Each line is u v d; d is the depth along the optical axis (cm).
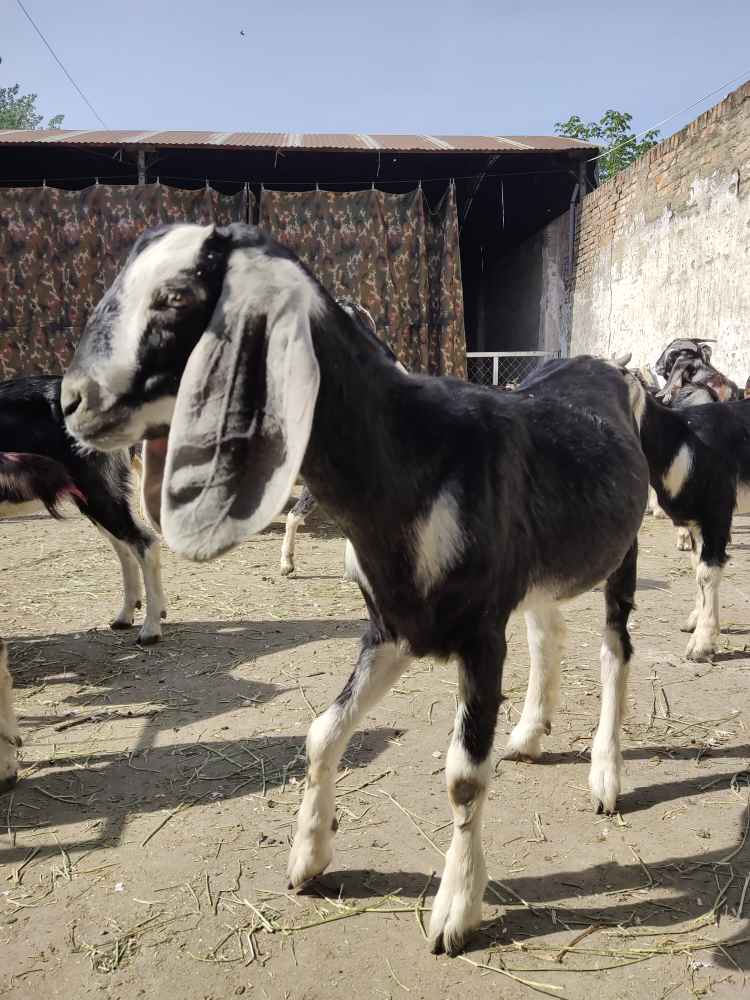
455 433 211
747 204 861
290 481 156
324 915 231
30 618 521
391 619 216
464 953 216
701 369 786
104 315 175
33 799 298
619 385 320
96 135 1311
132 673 424
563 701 380
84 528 842
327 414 187
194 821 281
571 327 1370
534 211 1595
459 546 203
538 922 228
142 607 537
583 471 253
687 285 987
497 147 1255
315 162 1363
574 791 299
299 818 240
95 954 216
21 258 1187
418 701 381
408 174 1424
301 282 168
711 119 924
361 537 204
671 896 238
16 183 1484
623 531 270
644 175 1092
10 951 218
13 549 736
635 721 357
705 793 296
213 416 163
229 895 240
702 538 444
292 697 388
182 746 339
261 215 1209
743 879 246
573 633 480
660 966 211
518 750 320
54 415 445
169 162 1376
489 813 284
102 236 1198
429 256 1256
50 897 241
